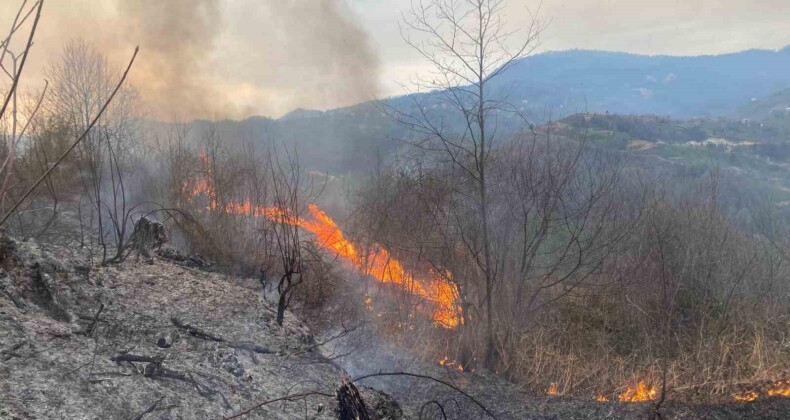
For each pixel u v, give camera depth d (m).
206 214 7.93
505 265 7.28
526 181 6.96
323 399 4.22
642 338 8.20
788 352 7.68
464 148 6.84
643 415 5.51
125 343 3.96
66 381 3.15
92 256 5.61
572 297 8.84
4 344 3.24
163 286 5.38
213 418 3.43
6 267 4.07
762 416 5.45
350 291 7.35
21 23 2.16
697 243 10.55
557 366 6.85
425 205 7.50
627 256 9.38
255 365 4.42
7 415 2.65
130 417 3.11
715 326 8.54
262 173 8.34
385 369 5.96
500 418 5.35
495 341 6.81
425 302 7.41
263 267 7.18
